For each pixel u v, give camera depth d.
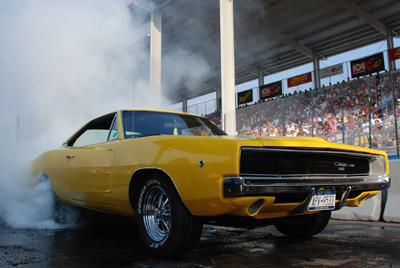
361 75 15.90
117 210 3.29
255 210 2.48
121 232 3.94
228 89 9.88
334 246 3.26
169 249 2.70
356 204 3.09
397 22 15.63
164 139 2.81
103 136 3.69
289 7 13.87
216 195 2.38
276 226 3.77
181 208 2.64
